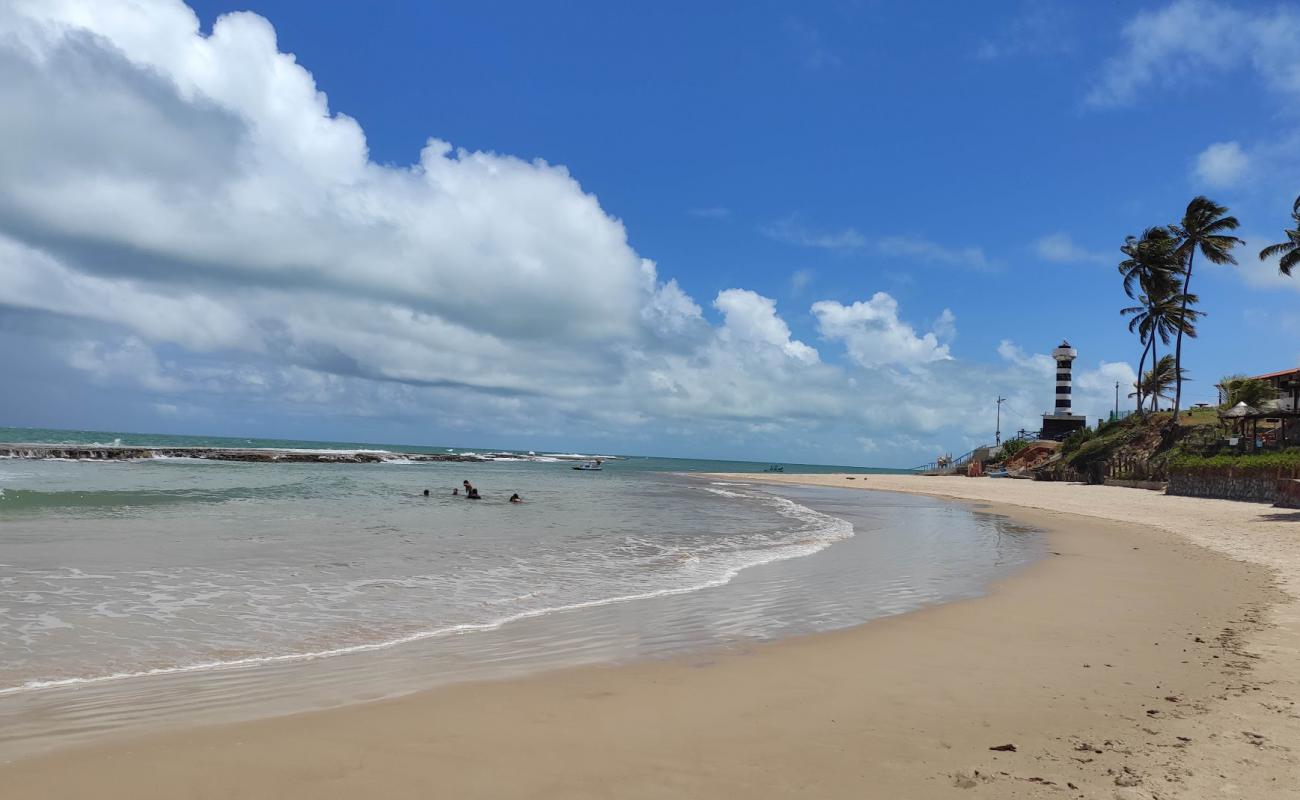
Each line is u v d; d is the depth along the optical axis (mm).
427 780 4875
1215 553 17797
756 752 5445
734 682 7359
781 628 9898
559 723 6090
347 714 6273
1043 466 73062
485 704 6594
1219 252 56469
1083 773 4965
